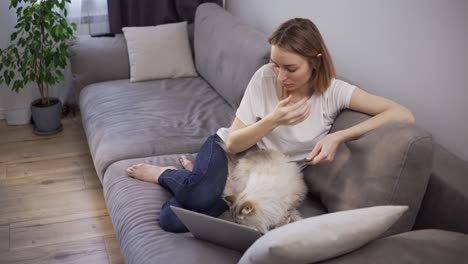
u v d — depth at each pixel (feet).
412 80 6.17
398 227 4.97
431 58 5.80
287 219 5.24
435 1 5.60
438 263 3.96
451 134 5.73
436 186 5.09
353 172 5.15
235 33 8.67
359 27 7.04
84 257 7.15
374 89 6.98
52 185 8.95
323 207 5.83
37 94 11.33
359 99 5.56
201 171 5.88
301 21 5.43
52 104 10.77
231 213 5.30
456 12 5.34
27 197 8.57
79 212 8.19
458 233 4.48
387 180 4.83
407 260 3.97
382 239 4.33
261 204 5.06
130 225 5.81
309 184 5.82
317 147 5.19
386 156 4.84
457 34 5.37
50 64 10.03
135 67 10.14
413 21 5.98
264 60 7.53
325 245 3.83
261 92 5.90
